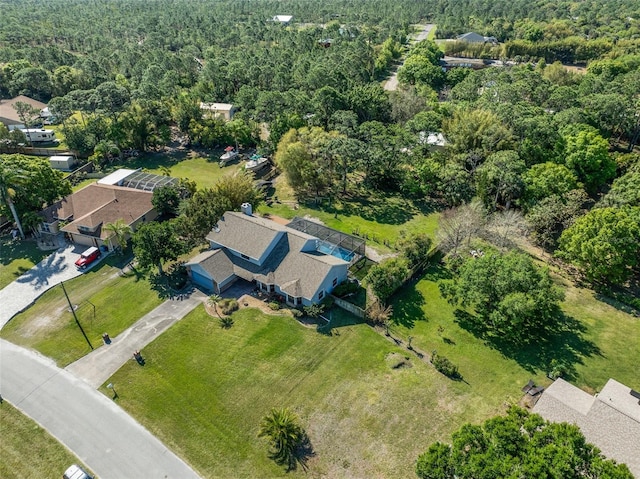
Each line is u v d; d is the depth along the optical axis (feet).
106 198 219.00
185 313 163.43
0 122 316.81
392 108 320.29
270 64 416.87
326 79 352.90
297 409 127.95
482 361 144.36
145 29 618.44
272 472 111.86
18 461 114.83
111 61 467.52
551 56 516.73
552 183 207.92
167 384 135.85
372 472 111.45
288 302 166.91
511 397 130.72
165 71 414.41
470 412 126.41
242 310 164.66
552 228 199.11
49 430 122.52
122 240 191.11
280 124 287.69
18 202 208.64
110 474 111.55
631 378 136.98
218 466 113.29
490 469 83.92
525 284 148.25
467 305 168.14
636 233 162.61
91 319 161.68
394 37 591.37
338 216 231.91
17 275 185.37
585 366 141.38
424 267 188.96
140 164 295.69
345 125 278.05
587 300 170.60
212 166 293.64
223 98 387.14
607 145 235.61
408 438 119.34
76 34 580.30
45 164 221.25
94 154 288.30
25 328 158.30
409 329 157.69
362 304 167.22
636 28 573.33
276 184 267.39
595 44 501.15
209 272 169.99
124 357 145.38
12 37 537.65
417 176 249.55
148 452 116.57
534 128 245.24
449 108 316.81
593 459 83.61
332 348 148.66
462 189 227.61
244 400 130.82
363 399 130.82
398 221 227.20
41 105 377.30
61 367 142.00
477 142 256.73
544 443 87.30
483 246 195.93
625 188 197.88
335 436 120.26
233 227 185.16
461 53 550.77
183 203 212.23
